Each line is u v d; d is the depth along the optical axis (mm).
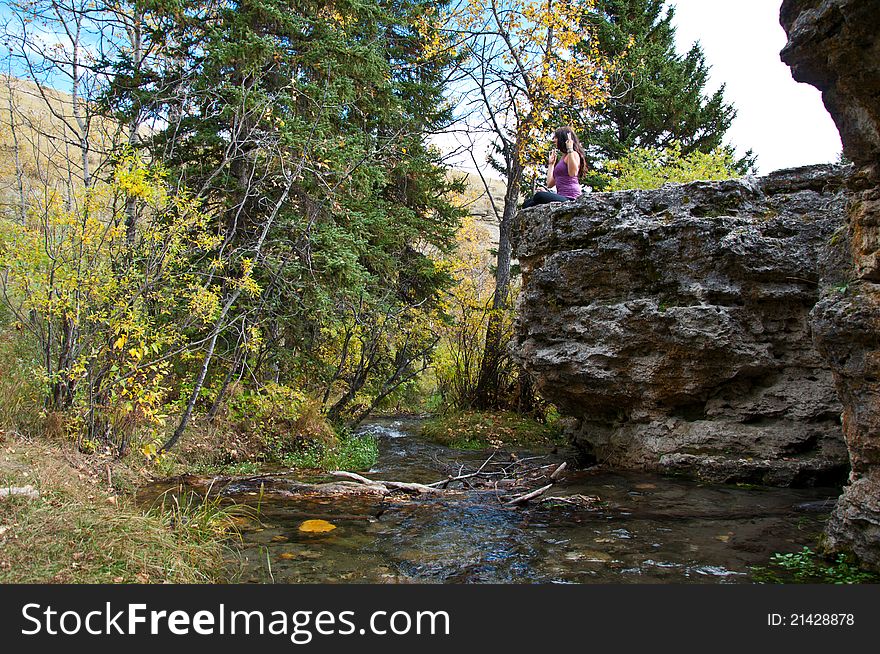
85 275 5641
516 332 8797
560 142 8547
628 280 7293
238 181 8414
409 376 11367
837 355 3736
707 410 6941
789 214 6617
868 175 3549
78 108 7691
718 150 13469
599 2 17797
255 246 7793
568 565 3916
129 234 6102
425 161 12023
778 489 6039
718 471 6488
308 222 8273
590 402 7840
